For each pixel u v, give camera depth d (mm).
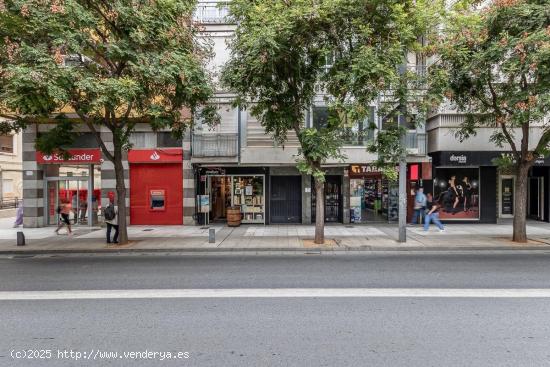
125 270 9039
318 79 13125
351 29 11047
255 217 18469
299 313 5664
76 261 10422
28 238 14461
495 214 17719
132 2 10562
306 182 18250
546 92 10180
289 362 4059
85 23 10070
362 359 4121
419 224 17578
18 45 9469
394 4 10633
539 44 9844
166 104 12484
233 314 5637
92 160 17891
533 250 11781
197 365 4000
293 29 10609
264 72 11508
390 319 5379
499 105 12180
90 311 5828
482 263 9688
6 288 7324
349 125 12680
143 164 17984
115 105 10766
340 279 7918
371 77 10289
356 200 18328
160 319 5441
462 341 4598
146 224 17969
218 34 17438
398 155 12180
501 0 10312
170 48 11117
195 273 8633
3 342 4668
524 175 12516
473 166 17516
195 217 17891
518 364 3996
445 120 16828
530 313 5617
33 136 17969
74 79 9578
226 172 18281
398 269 8961
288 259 10477
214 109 12961
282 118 12273
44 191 18500
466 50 11109
